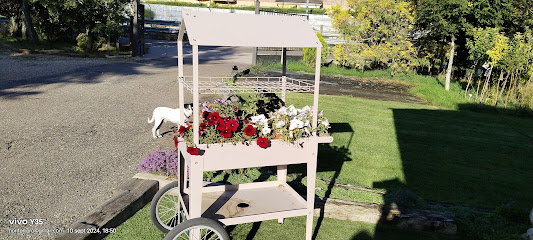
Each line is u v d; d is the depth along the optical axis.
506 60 11.98
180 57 3.91
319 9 37.16
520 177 6.46
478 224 4.45
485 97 12.83
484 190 5.85
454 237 4.26
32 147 6.13
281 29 3.55
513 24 14.80
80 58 16.72
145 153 6.16
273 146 3.57
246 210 3.71
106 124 7.61
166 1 38.66
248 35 3.34
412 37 17.91
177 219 4.16
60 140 6.54
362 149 7.43
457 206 4.98
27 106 8.61
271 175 5.28
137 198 4.30
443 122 9.98
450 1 13.28
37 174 5.14
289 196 4.09
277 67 18.33
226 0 39.78
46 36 19.95
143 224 4.07
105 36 18.78
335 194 4.90
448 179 6.22
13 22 20.20
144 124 7.79
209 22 3.40
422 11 14.35
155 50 21.67
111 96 10.02
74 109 8.57
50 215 4.12
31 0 16.88
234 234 4.11
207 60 18.42
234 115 3.69
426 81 16.50
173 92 10.84
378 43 18.45
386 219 4.42
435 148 7.76
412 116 10.44
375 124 9.34
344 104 11.38
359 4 17.72
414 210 4.50
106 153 6.06
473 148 7.90
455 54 16.17
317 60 3.59
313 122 3.73
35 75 12.41
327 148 7.37
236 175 5.16
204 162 3.36
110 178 5.13
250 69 16.20
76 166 5.48
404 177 6.21
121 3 17.45
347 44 18.31
